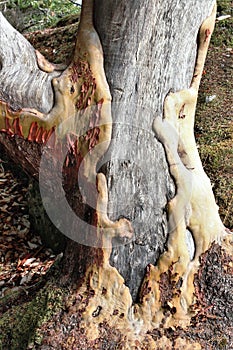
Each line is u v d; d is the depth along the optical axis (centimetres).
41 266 320
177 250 189
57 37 396
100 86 177
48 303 198
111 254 189
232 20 447
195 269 194
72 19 457
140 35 171
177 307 191
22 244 342
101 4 172
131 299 192
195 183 191
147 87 178
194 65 188
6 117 188
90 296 192
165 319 191
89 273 193
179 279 191
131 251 189
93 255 191
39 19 594
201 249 194
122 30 171
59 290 200
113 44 174
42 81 186
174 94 183
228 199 281
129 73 176
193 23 177
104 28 174
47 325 191
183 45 178
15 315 212
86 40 177
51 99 186
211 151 315
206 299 195
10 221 362
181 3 170
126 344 186
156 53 175
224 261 196
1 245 340
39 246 341
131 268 190
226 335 193
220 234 198
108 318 190
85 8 178
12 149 203
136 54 174
